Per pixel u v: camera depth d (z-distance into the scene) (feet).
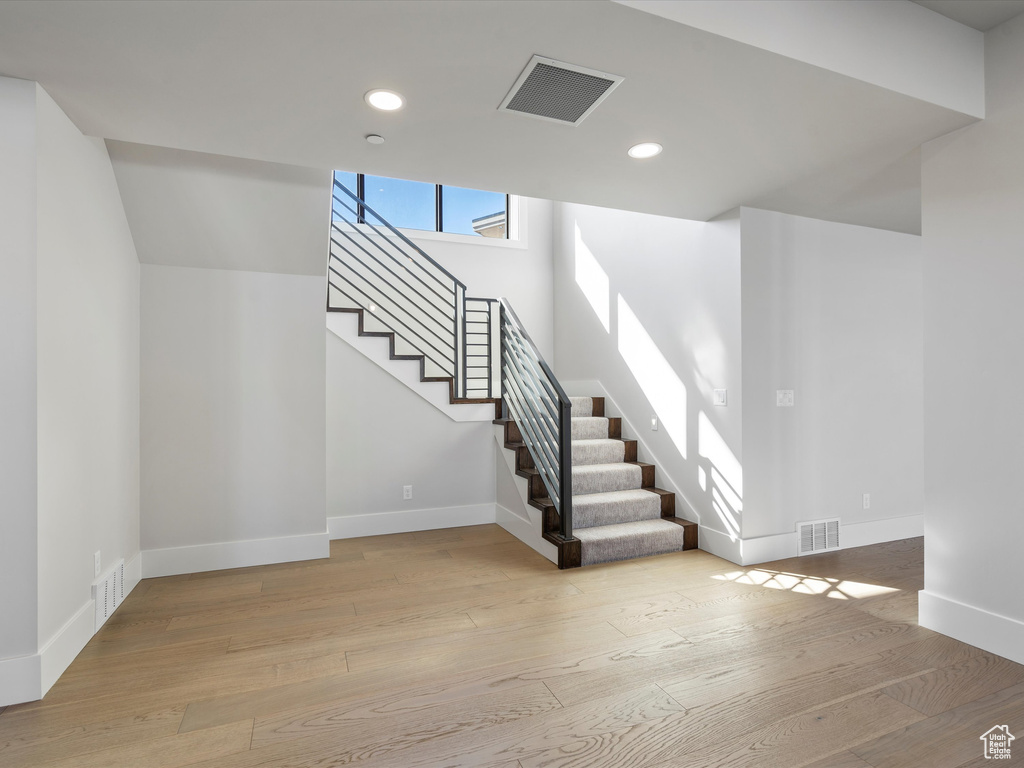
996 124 7.26
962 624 7.80
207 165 9.41
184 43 5.67
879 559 11.73
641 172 9.21
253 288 11.42
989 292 7.40
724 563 11.40
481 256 18.44
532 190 10.11
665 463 13.56
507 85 6.49
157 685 6.78
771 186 9.89
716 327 11.83
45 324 6.70
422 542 13.07
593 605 9.25
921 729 5.84
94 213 8.25
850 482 12.67
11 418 6.40
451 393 14.49
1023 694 6.47
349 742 5.67
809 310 12.05
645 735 5.76
